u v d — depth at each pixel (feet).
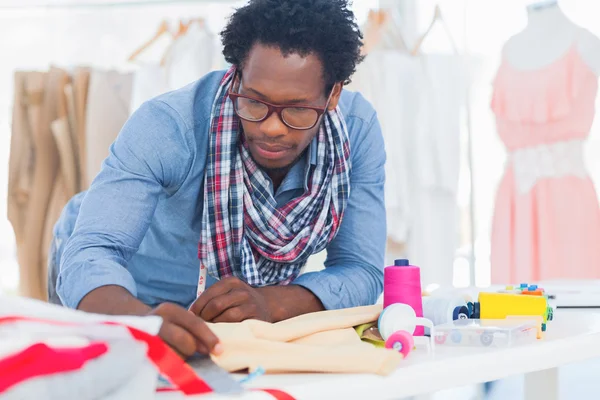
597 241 9.36
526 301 3.52
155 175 3.86
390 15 9.88
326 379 2.50
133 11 9.72
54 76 9.45
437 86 9.89
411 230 9.74
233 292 3.27
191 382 2.27
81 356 2.07
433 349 3.04
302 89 3.57
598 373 9.45
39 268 9.50
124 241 3.67
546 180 9.59
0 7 9.71
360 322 3.31
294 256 4.13
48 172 9.51
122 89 9.42
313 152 4.19
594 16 10.22
